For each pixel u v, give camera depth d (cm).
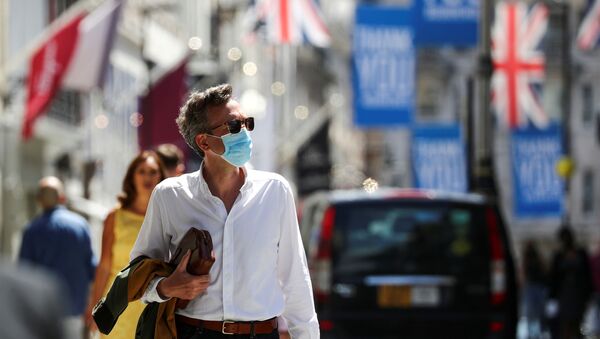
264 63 9631
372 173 14162
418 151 6134
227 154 1051
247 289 1046
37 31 5053
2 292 500
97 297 1617
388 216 2356
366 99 5625
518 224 11375
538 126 6097
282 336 1202
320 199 2481
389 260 2342
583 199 11194
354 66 5622
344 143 15400
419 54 10938
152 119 4238
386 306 2330
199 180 1063
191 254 1023
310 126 9825
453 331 2338
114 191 6469
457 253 2353
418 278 2341
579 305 3778
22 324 498
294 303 1091
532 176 6412
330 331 2320
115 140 6444
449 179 6147
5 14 4641
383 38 5634
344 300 2330
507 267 2358
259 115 6138
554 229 11350
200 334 1049
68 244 2186
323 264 2331
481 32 3584
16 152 4850
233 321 1048
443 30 4856
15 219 4866
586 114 11075
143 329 1063
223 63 6762
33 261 2186
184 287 1018
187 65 4275
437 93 10988
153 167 1625
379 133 14262
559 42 10969
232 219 1048
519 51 5756
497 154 11231
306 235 2573
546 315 4400
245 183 1059
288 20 4950
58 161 5569
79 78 3762
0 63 4606
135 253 1095
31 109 3756
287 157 9612
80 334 2219
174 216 1062
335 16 14488
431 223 2361
